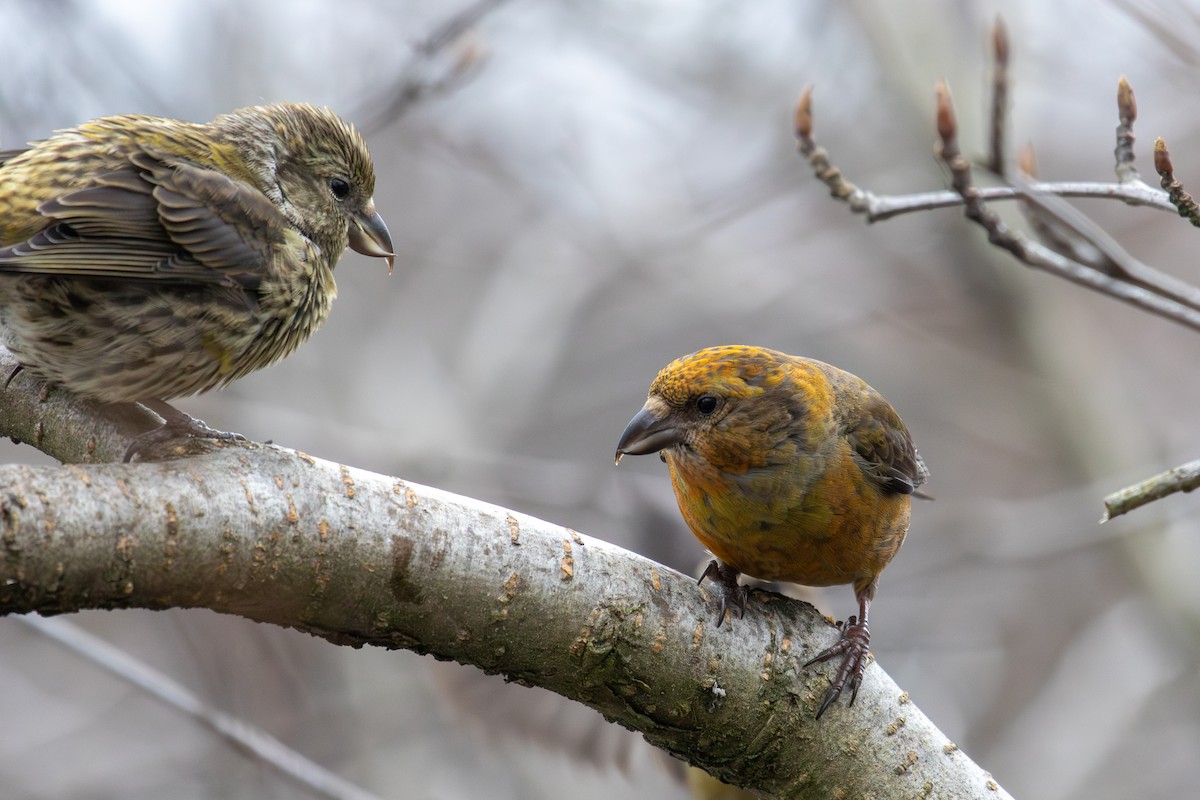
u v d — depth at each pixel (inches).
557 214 674.2
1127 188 243.8
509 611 213.0
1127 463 697.6
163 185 261.9
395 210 697.6
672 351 735.7
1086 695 570.9
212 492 195.3
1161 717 636.1
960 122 676.1
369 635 210.7
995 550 573.0
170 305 257.8
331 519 203.0
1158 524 578.9
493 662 216.5
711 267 669.9
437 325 689.6
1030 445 746.2
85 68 481.4
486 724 392.5
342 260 668.1
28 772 585.3
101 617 586.6
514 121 686.5
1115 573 673.0
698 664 223.5
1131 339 814.5
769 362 289.1
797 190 722.8
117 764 585.6
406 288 680.4
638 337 727.7
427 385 625.6
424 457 561.3
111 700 608.1
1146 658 594.9
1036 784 546.9
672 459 289.7
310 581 201.8
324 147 304.0
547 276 658.2
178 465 197.5
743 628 229.0
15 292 245.3
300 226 299.9
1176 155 760.3
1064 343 716.7
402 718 506.3
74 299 248.7
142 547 187.5
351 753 496.1
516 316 647.1
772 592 238.8
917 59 693.3
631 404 714.8
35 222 247.1
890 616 647.8
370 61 568.4
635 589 221.6
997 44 247.4
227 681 479.8
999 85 247.1
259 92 574.9
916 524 617.3
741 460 280.2
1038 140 766.5
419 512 210.2
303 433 565.3
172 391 267.3
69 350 250.7
